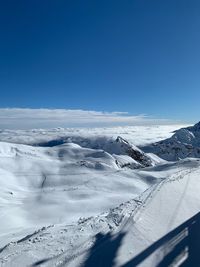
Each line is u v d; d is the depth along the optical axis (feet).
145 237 45.85
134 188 204.33
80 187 211.00
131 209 58.18
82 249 38.83
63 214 141.28
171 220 56.95
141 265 37.14
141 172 244.22
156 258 39.58
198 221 57.36
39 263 34.71
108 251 38.83
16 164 293.43
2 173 255.29
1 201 176.65
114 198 169.89
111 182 219.41
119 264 36.29
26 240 43.14
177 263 39.19
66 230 47.39
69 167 285.43
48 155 384.06
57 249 38.68
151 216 56.03
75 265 34.68
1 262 34.40
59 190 212.64
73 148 410.11
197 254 42.04
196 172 130.52
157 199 68.59
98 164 288.71
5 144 387.34
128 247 41.09
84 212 143.43
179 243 45.34
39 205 163.73
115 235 44.45
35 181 249.96
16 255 36.27
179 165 252.62
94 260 36.19
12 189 219.00
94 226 48.62
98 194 187.83
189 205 70.90
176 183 93.76
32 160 311.06
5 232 89.56
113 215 54.24
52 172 274.16
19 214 143.54
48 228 50.70
